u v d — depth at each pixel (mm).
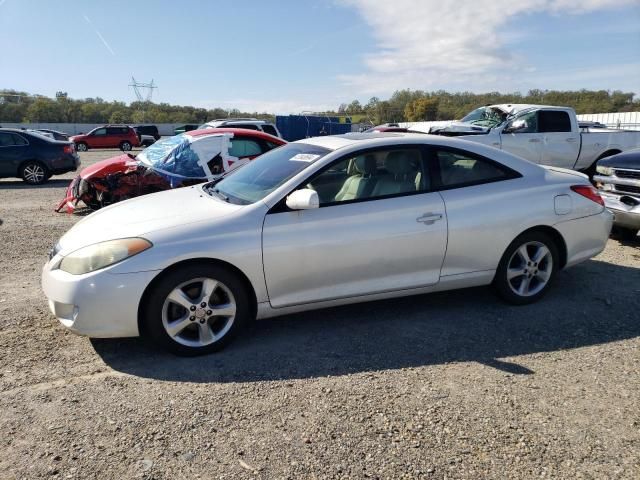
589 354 3643
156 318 3471
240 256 3568
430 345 3789
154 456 2553
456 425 2803
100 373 3383
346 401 3037
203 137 8375
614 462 2514
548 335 3953
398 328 4090
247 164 4863
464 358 3586
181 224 3604
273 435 2717
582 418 2875
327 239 3773
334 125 30172
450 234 4113
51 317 4258
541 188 4449
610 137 11781
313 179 3869
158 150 8805
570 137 11430
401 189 4090
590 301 4656
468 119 12969
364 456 2549
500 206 4273
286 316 4332
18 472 2428
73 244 3625
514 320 4238
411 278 4109
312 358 3590
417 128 12633
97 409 2955
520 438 2691
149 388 3193
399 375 3350
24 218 8633
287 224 3703
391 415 2891
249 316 3861
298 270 3744
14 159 13758
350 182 3971
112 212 4109
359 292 3969
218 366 3479
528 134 11148
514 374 3363
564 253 4582
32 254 6258
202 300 3564
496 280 4441
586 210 4590
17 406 2977
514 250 4391
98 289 3348
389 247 3951
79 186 8586
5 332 3961
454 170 4289
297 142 4773
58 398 3066
